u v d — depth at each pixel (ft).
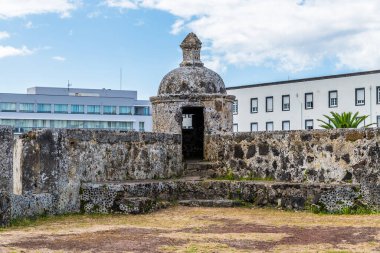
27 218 38.29
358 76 184.03
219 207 45.37
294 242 30.09
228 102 55.11
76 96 255.50
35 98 248.11
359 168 43.06
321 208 42.09
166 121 54.60
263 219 38.88
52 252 27.43
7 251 27.45
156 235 32.22
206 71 55.88
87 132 43.86
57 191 41.09
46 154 41.11
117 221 38.73
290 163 46.65
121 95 281.54
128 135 47.37
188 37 57.16
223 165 51.24
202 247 28.73
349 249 28.30
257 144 48.93
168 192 46.96
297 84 202.18
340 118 133.80
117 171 46.47
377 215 40.11
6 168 36.45
